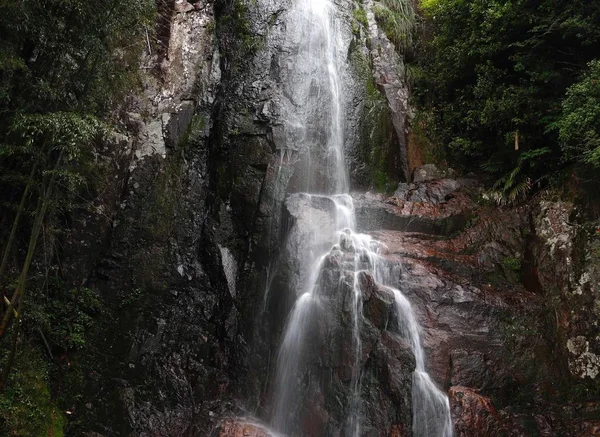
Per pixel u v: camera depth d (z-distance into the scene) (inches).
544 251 420.5
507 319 369.4
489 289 395.5
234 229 438.6
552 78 449.4
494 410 318.0
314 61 503.8
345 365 326.6
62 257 372.2
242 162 457.1
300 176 450.3
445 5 531.8
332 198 442.3
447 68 544.7
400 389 311.6
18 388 293.9
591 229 403.9
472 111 504.7
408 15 608.1
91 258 387.9
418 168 527.5
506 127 477.1
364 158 496.4
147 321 383.2
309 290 374.0
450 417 310.7
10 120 293.7
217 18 529.0
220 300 408.2
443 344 347.3
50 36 303.0
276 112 469.7
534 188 470.6
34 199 331.9
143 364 360.8
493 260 431.5
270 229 419.5
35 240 274.2
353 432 309.4
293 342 356.2
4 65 275.7
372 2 597.6
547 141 466.3
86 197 390.6
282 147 455.2
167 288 406.3
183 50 488.7
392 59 565.6
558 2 426.0
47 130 277.7
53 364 334.6
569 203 429.1
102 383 344.5
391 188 496.1
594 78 369.4
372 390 319.6
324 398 326.3
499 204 473.1
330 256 372.8
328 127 484.7
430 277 376.5
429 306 362.9
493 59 502.3
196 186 454.6
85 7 305.4
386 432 305.6
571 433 321.1
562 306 389.7
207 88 491.8
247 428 323.3
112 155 413.7
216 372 374.9
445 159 547.2
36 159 286.5
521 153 466.6
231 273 416.5
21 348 316.5
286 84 486.9
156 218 426.0
